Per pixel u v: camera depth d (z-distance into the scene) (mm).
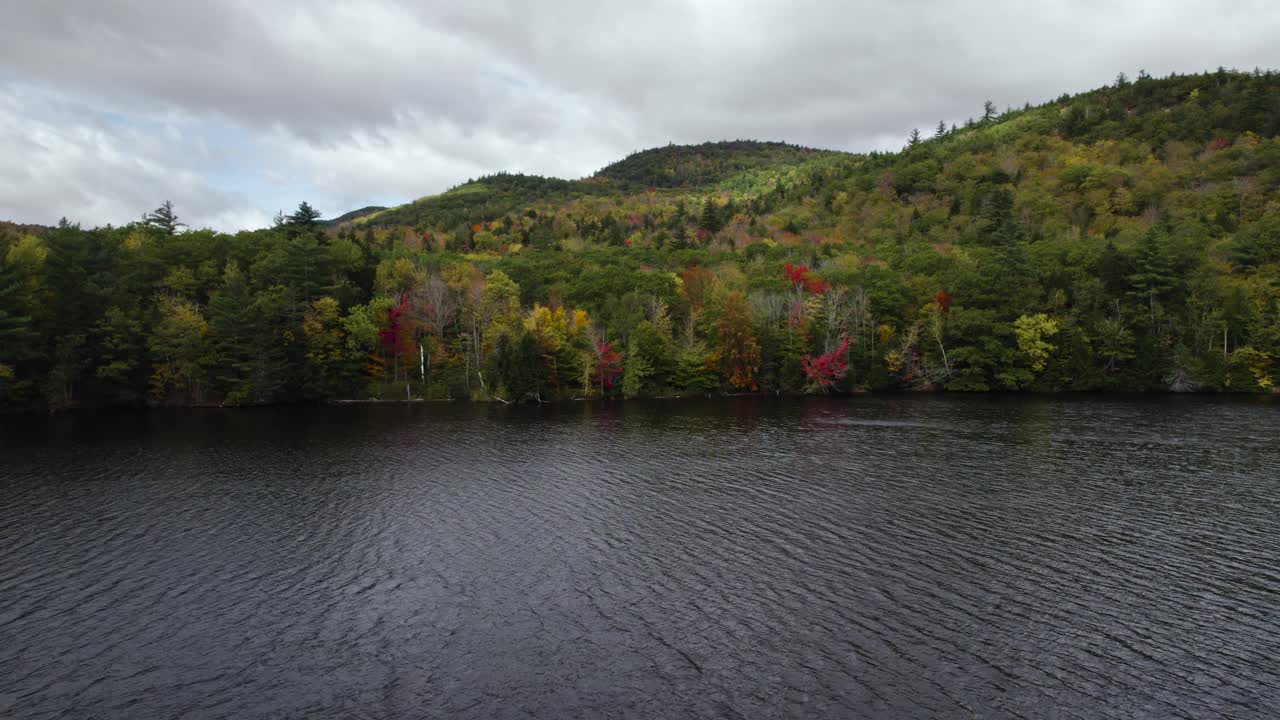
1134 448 59688
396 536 36906
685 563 32438
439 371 106375
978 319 110125
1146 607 26969
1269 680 21609
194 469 53688
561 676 22375
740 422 79875
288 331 94500
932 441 64812
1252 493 43812
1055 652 23516
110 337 87625
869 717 19766
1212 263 109938
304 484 48688
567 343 107750
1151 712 19922
